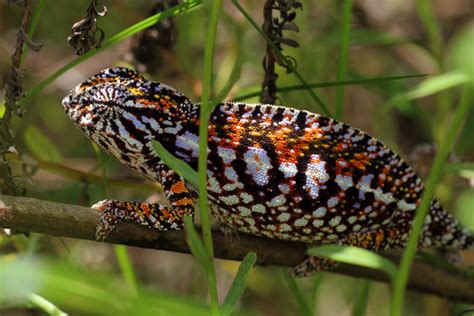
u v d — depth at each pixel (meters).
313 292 0.47
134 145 0.42
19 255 0.46
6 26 0.54
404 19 0.56
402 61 0.57
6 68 0.52
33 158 0.48
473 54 0.30
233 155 0.43
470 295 0.46
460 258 0.47
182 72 0.49
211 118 0.43
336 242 0.44
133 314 0.34
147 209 0.41
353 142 0.43
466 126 0.52
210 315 0.34
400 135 0.56
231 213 0.43
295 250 0.44
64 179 0.52
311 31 0.54
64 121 0.56
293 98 0.52
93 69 0.55
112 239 0.41
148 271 0.56
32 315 0.48
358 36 0.50
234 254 0.43
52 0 0.55
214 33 0.37
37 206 0.40
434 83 0.45
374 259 0.37
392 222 0.44
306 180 0.43
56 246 0.52
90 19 0.41
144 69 0.47
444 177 0.50
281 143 0.43
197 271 0.54
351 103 0.56
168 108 0.43
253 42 0.53
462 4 0.58
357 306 0.47
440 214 0.45
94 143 0.45
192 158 0.43
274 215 0.43
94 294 0.35
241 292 0.38
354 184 0.43
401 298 0.37
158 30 0.47
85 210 0.41
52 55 0.56
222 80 0.51
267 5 0.43
